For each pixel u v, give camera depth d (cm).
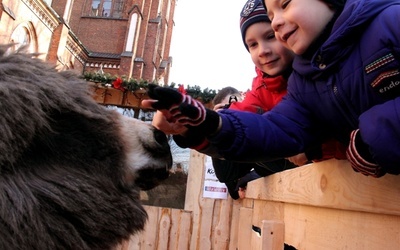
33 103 137
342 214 156
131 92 541
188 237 494
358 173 137
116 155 161
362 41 126
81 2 2584
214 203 497
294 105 167
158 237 494
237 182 442
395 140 106
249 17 232
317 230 184
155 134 180
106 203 151
